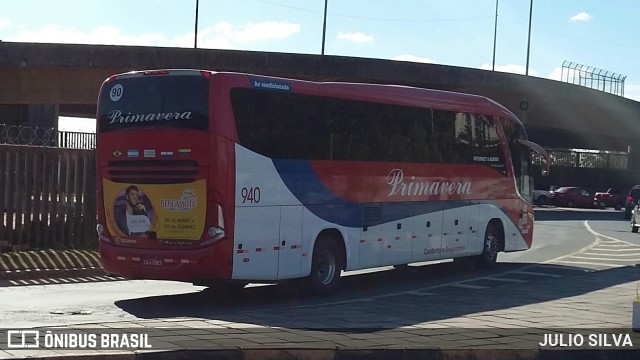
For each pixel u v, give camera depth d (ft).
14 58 142.20
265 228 44.04
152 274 43.32
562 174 256.73
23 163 58.18
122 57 142.92
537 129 216.33
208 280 43.01
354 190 50.19
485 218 62.85
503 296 47.75
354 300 46.21
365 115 51.19
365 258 51.16
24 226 58.29
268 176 44.32
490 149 63.57
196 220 42.19
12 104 158.71
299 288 47.88
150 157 43.50
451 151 59.16
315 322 37.17
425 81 158.92
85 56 142.61
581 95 188.14
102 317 38.58
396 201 53.67
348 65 150.71
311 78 151.43
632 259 73.31
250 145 43.34
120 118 44.60
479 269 63.67
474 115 61.82
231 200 42.14
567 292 49.67
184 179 42.55
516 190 66.64
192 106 42.50
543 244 90.48
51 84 147.74
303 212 46.47
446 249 58.54
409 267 65.77
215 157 41.88
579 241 95.09
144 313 40.42
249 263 43.11
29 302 42.93
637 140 237.04
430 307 42.78
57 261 55.26
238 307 43.32
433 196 57.16
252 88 43.73
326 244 48.44
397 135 53.93
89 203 62.18
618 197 212.43
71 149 60.90
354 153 50.26
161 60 143.74
